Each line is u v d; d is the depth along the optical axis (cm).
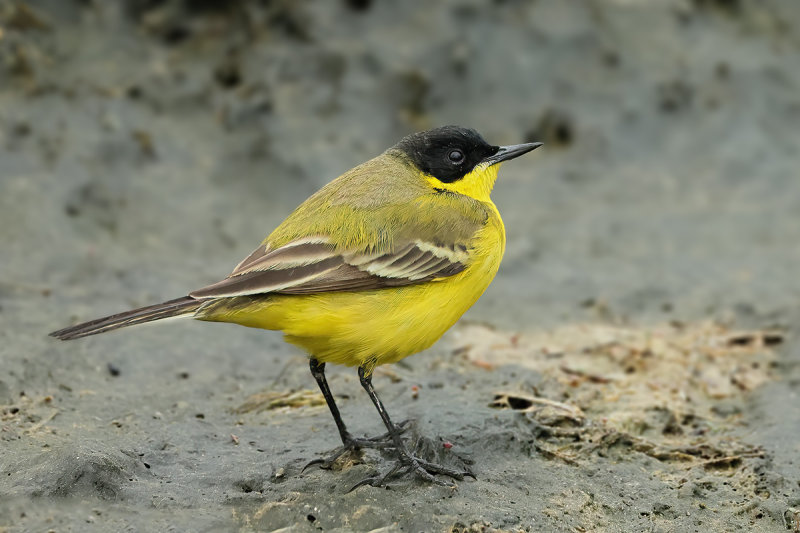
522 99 1998
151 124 1766
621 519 894
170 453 959
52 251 1452
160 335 1260
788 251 1695
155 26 1909
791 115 2055
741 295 1523
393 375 1174
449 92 1966
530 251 1683
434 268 916
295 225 928
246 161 1780
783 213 1838
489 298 1518
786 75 2092
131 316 838
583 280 1588
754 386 1212
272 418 1067
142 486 884
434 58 1978
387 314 900
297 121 1855
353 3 2006
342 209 937
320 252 895
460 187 1029
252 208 1700
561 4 2105
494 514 858
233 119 1828
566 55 2047
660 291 1548
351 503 860
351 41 1962
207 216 1648
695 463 1008
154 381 1145
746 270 1623
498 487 916
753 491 958
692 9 2150
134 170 1691
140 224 1596
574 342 1355
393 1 2020
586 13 2095
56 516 815
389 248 909
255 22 1936
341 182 992
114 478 878
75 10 1872
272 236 930
